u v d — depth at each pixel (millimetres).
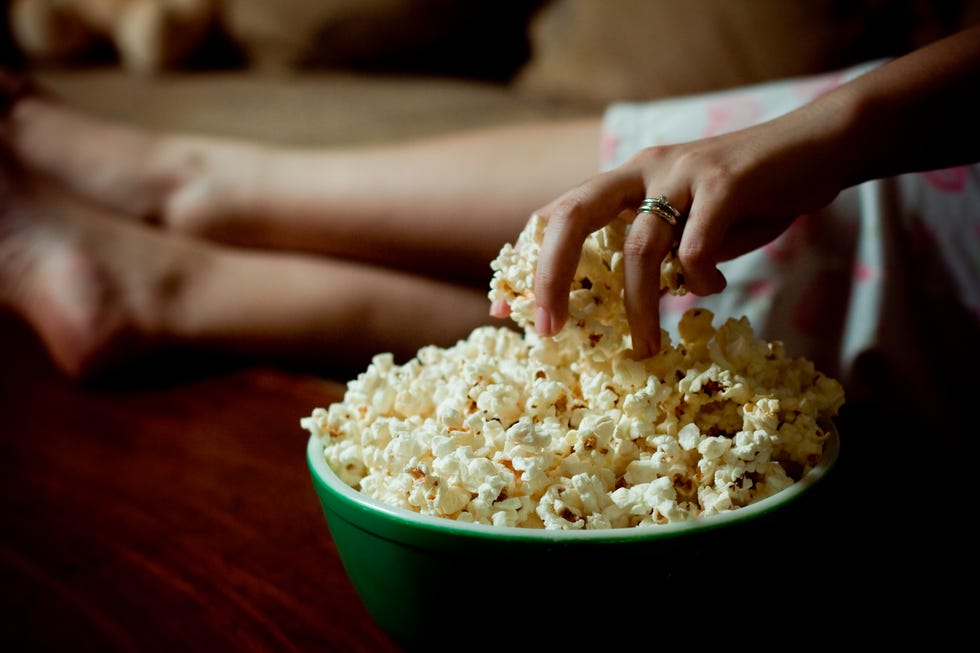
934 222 809
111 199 1225
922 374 815
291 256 1125
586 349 591
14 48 2518
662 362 588
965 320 815
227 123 1833
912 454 772
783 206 606
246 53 2334
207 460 824
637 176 603
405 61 2205
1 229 1086
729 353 587
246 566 680
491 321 1062
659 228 579
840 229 822
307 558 685
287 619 628
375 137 1668
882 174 628
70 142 1253
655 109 920
